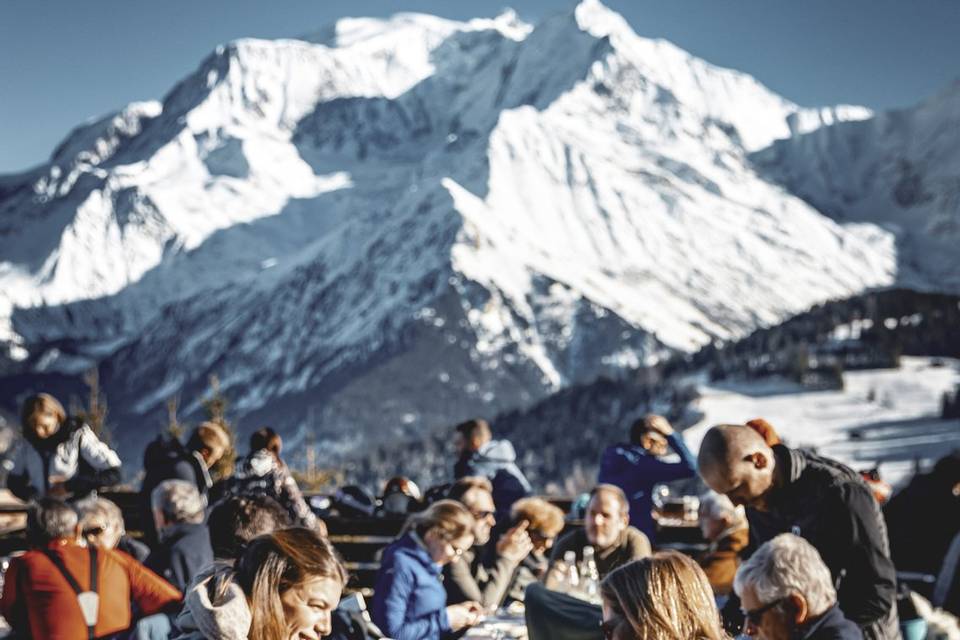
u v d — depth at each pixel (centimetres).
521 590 996
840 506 611
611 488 861
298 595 418
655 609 467
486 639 796
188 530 757
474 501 895
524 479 1148
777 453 632
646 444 1052
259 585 417
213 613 414
